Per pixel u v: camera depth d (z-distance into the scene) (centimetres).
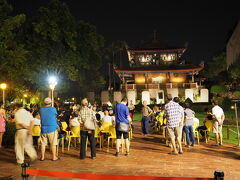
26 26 3681
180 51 5959
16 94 3400
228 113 2836
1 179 667
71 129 1080
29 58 3566
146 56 6016
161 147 1127
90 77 4581
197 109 3772
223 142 1240
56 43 3681
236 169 773
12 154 1005
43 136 891
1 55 2538
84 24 4078
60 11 3584
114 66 5756
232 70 3319
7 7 2694
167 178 429
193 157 928
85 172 748
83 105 916
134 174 728
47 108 890
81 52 4022
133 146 1152
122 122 935
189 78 6303
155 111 1819
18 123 825
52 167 802
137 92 5484
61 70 3812
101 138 1139
